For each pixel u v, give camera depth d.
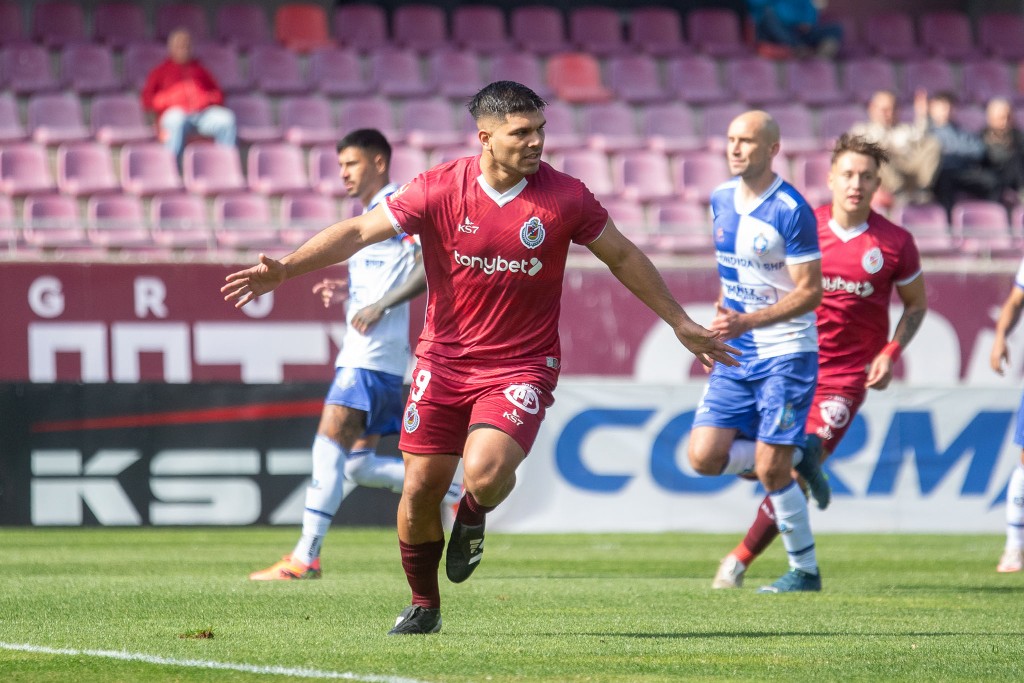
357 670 13.41
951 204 52.47
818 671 13.88
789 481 21.72
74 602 19.48
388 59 62.22
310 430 35.03
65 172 51.31
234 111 56.84
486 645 15.30
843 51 68.88
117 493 34.16
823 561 28.62
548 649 15.09
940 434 37.06
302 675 13.09
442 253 14.70
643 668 13.89
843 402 23.81
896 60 68.62
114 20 62.44
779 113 61.59
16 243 40.69
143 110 56.19
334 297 24.56
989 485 37.16
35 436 33.84
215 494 34.53
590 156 55.19
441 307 14.93
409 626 16.06
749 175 21.23
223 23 63.91
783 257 21.20
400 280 23.25
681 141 57.94
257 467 34.75
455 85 62.09
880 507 36.72
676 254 47.16
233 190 50.50
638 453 36.09
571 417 35.84
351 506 35.34
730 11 71.81
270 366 39.16
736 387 21.83
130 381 34.34
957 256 49.03
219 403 34.62
